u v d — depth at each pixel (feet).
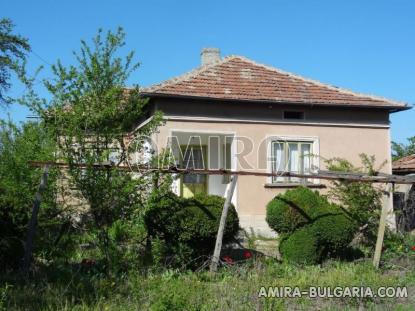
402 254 38.81
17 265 29.14
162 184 31.91
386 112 58.18
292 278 30.66
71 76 30.78
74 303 23.29
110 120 31.40
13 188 31.48
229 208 33.73
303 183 54.39
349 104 55.36
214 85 53.78
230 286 27.14
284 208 35.81
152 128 33.01
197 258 32.40
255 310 22.76
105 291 25.04
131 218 31.35
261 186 53.31
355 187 44.24
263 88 55.36
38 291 24.48
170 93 50.14
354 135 56.90
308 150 55.36
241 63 59.93
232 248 38.70
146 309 22.63
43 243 30.94
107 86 31.32
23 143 33.73
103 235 30.81
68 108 30.78
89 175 30.40
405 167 72.28
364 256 38.70
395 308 24.43
